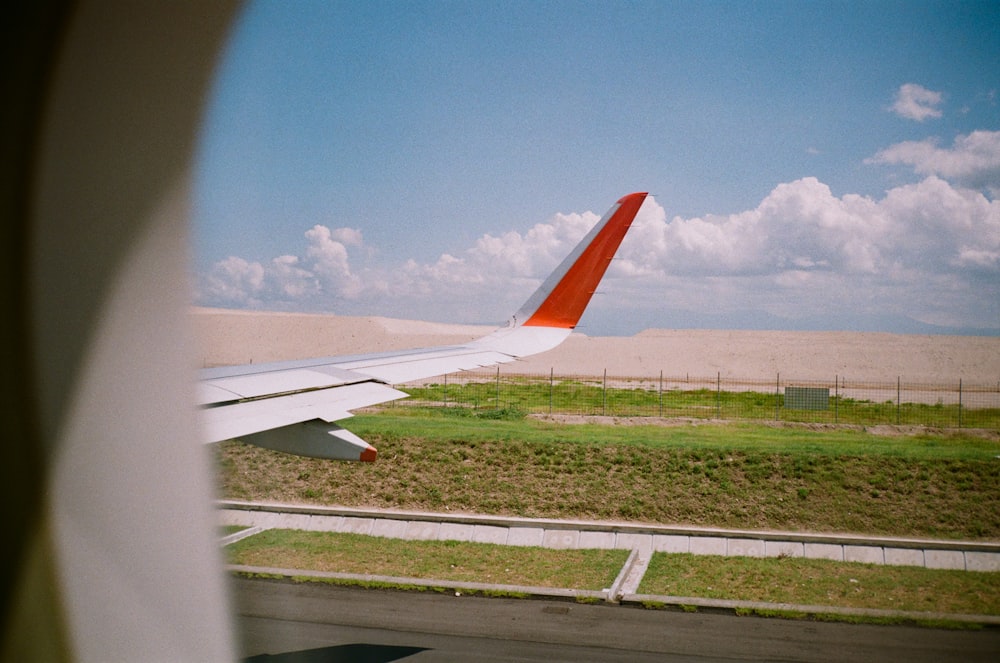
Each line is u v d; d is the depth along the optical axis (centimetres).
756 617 1246
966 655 1094
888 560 1553
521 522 1706
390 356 1287
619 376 8269
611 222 1367
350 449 942
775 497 1994
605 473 2119
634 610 1271
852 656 1088
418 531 1723
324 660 1023
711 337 14088
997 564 1513
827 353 10694
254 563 1460
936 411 4394
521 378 6166
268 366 1155
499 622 1202
